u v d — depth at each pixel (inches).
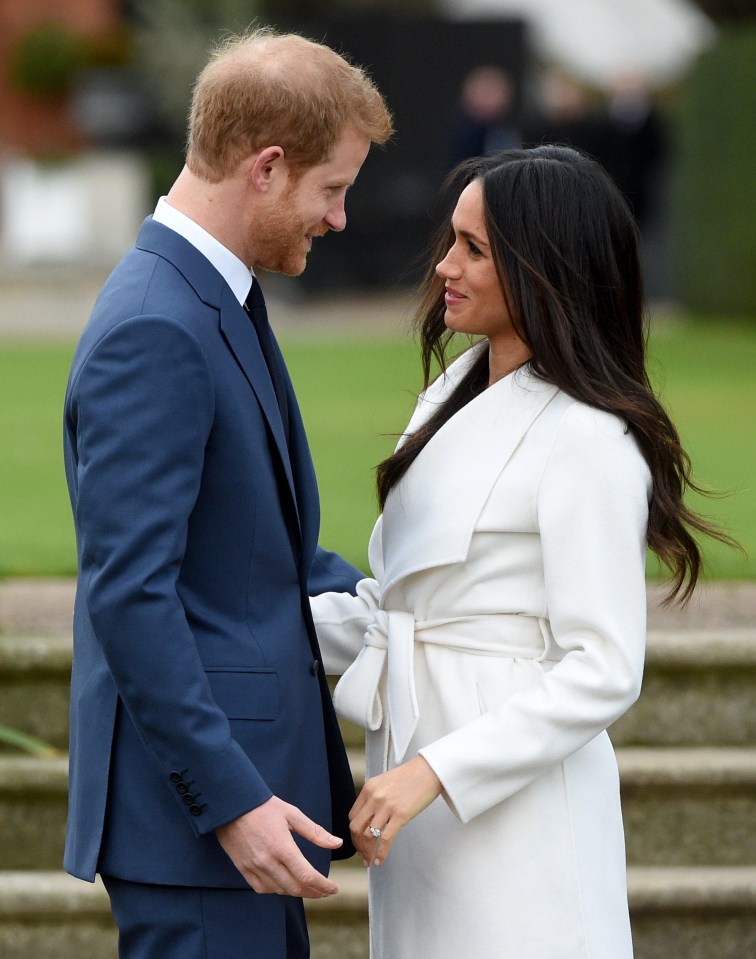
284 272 322.3
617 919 328.5
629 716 520.1
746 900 464.4
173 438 289.9
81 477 290.7
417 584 334.6
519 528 319.9
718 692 520.4
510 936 318.0
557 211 317.4
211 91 307.0
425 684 331.0
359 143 313.9
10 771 486.0
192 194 313.9
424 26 2085.4
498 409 325.7
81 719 315.6
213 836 305.1
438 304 360.2
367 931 468.8
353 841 311.7
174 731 286.2
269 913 313.6
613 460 310.8
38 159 2380.7
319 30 2095.2
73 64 2800.2
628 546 310.5
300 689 319.6
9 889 461.4
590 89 2687.0
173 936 306.7
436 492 327.6
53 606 575.2
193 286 305.6
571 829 323.9
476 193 324.2
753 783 490.0
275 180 307.4
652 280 2161.7
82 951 462.9
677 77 2603.3
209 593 308.5
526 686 320.5
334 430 999.0
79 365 299.9
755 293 1865.2
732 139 1866.4
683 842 492.1
